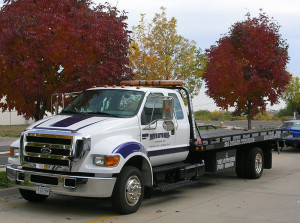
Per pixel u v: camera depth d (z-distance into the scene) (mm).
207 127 13508
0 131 29062
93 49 9367
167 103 7895
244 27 19953
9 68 8828
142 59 22094
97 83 9453
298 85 44531
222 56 20062
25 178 7180
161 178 8484
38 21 8812
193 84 23562
